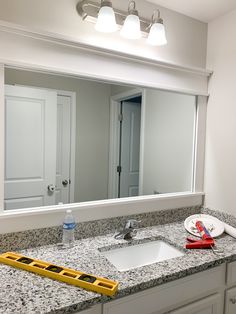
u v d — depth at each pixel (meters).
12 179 1.40
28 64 1.25
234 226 1.67
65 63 1.35
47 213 1.34
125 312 1.01
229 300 1.34
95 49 1.41
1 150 1.21
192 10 1.71
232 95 1.69
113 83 1.58
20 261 1.10
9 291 0.93
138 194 1.89
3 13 1.21
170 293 1.12
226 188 1.73
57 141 1.57
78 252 1.27
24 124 1.41
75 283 0.97
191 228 1.61
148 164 1.98
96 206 1.48
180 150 1.96
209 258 1.25
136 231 1.57
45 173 1.52
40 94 1.44
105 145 1.80
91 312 0.94
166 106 1.93
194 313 1.21
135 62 1.56
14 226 1.26
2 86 1.20
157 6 1.65
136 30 1.38
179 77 1.74
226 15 1.73
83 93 1.63
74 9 1.39
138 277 1.05
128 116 1.86
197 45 1.84
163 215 1.74
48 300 0.88
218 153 1.79
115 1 1.50
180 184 1.97
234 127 1.68
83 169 1.71
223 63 1.75
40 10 1.30
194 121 1.86
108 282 0.98
